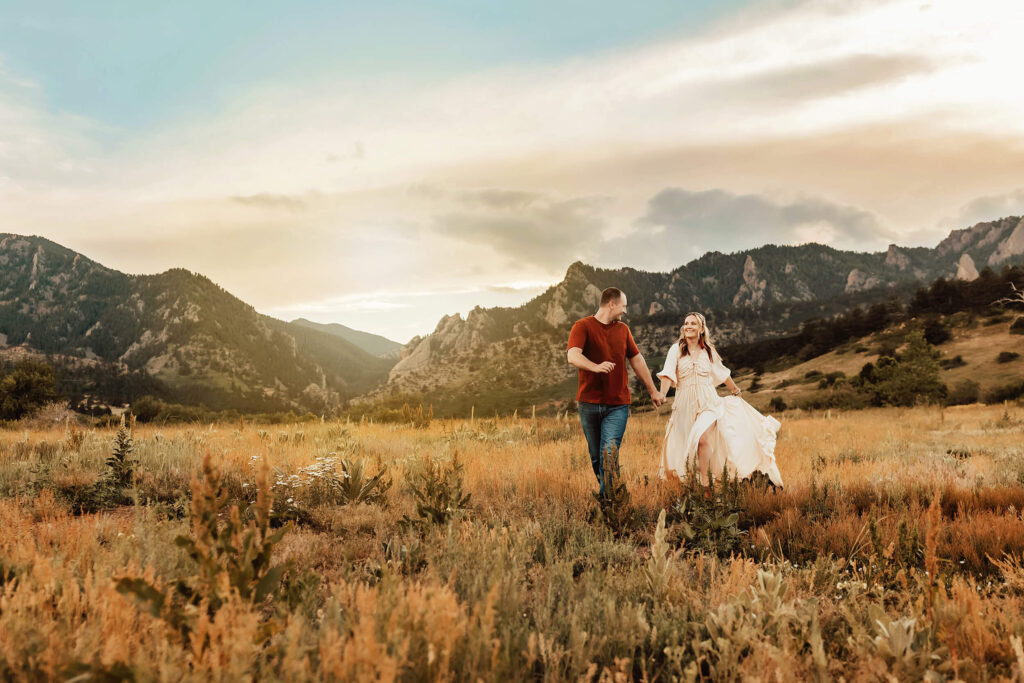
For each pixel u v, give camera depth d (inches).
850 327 5792.3
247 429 488.1
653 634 90.4
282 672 65.9
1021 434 641.6
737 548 156.6
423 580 115.7
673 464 241.0
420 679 70.9
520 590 111.1
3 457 274.4
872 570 123.0
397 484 230.1
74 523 143.9
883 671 79.1
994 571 136.9
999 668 84.8
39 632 75.9
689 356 240.8
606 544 147.1
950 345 4141.2
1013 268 4763.8
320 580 104.5
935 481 224.5
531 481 224.8
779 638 86.7
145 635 80.4
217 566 76.5
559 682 80.0
